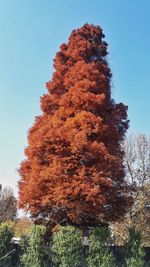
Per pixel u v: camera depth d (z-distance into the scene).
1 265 18.41
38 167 21.86
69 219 22.06
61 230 19.02
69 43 25.56
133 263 19.53
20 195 22.95
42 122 23.98
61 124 22.17
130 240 20.25
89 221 22.58
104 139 22.56
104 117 23.20
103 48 25.14
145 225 35.94
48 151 21.69
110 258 18.94
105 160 21.22
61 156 21.36
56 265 18.81
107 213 22.41
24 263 18.69
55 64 25.61
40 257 18.58
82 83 22.91
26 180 23.39
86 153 21.02
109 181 20.77
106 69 24.52
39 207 22.09
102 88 23.44
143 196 36.50
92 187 20.56
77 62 24.09
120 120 24.12
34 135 22.45
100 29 25.78
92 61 24.94
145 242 35.34
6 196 46.59
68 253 18.52
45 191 21.36
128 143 37.34
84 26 25.77
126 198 22.75
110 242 19.89
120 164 21.98
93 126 21.77
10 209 45.25
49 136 21.34
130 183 36.50
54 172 20.80
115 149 22.80
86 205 20.78
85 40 25.16
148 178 37.00
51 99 24.72
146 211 36.50
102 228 19.41
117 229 35.34
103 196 20.47
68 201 20.58
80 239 18.92
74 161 21.06
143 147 37.44
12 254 19.31
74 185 20.47
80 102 22.47
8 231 19.11
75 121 21.69
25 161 23.86
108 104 23.88
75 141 20.91
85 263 19.00
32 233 18.97
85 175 20.94
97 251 18.95
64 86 24.59
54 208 22.19
